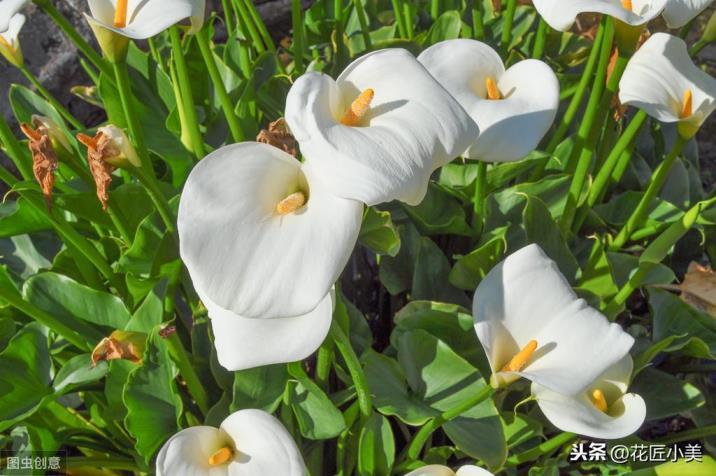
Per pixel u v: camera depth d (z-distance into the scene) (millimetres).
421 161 1229
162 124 1750
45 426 1523
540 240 1620
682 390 1591
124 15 1404
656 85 1479
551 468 1509
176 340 1444
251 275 1232
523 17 2037
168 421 1485
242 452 1359
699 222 1729
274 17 2627
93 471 1607
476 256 1590
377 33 1998
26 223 1595
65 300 1543
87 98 1921
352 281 1756
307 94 1233
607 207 1749
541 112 1440
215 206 1245
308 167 1280
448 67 1488
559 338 1375
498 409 1538
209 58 1567
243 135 1648
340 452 1495
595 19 2438
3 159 2006
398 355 1521
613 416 1419
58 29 2145
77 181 1671
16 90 1743
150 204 1598
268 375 1483
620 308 1562
